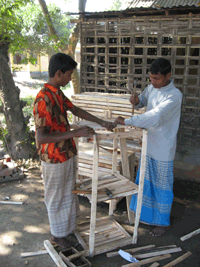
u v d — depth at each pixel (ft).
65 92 41.16
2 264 8.04
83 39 14.44
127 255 8.24
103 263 8.09
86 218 10.44
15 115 14.79
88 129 7.20
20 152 15.06
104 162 10.41
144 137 7.86
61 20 47.03
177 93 8.33
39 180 13.50
